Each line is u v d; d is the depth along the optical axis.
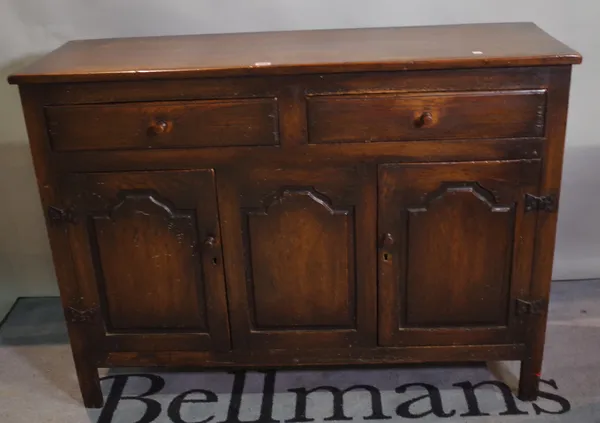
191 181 1.72
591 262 2.40
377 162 1.69
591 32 2.12
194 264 1.81
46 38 2.14
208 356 1.92
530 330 1.85
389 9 2.10
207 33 2.12
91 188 1.73
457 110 1.63
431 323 1.86
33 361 2.17
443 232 1.75
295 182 1.71
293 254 1.79
